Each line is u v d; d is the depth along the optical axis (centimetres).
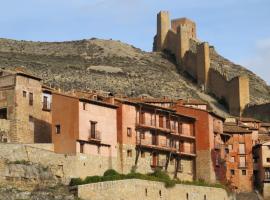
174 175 15400
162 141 15288
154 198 13000
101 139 13712
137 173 13462
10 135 14038
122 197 12412
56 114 13588
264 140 18175
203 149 15962
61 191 12438
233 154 17662
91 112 13650
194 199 13925
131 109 14712
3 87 14412
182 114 15900
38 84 14825
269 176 17438
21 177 12312
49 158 12938
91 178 12800
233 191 15775
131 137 14550
